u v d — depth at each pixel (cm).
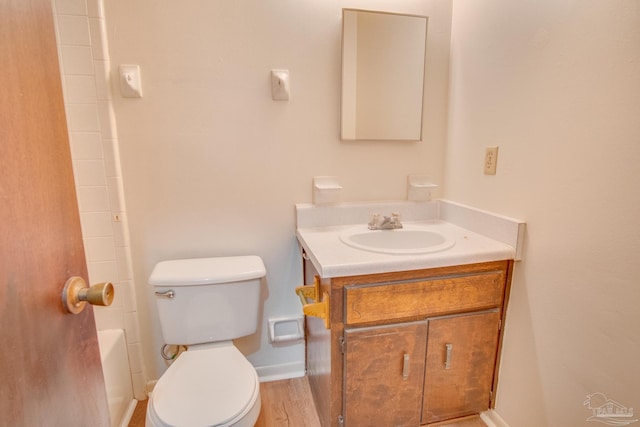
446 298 124
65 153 59
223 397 111
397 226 157
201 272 139
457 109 160
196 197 151
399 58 158
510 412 134
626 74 89
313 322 152
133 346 155
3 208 44
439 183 173
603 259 97
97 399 68
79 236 63
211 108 145
